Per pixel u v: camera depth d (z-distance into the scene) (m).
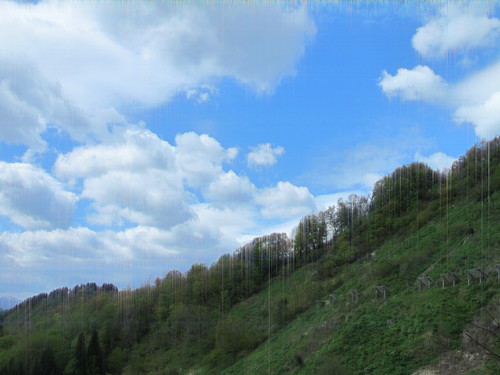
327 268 96.62
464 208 66.31
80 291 132.62
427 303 38.09
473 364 26.05
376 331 39.25
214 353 73.38
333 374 34.69
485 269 38.75
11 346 94.31
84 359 89.00
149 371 87.06
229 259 134.75
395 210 103.25
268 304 93.25
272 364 49.56
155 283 128.00
